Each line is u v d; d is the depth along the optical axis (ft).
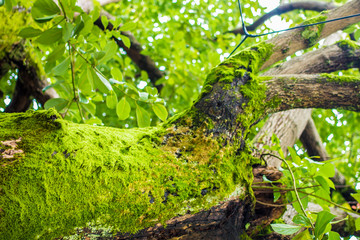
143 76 9.79
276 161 6.70
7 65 6.88
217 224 3.44
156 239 3.11
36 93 7.51
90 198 2.73
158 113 4.02
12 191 2.46
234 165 3.72
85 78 3.94
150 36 13.01
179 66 10.52
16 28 5.97
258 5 12.73
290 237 5.28
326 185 4.08
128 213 2.84
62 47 3.18
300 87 4.60
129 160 3.15
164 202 3.01
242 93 4.18
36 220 2.46
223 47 11.79
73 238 2.62
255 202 4.06
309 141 10.36
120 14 13.10
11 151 2.69
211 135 3.71
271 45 5.06
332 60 5.63
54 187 2.63
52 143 2.91
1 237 2.33
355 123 13.79
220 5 13.89
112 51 3.50
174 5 12.57
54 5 2.79
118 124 11.15
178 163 3.37
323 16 5.32
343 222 6.45
